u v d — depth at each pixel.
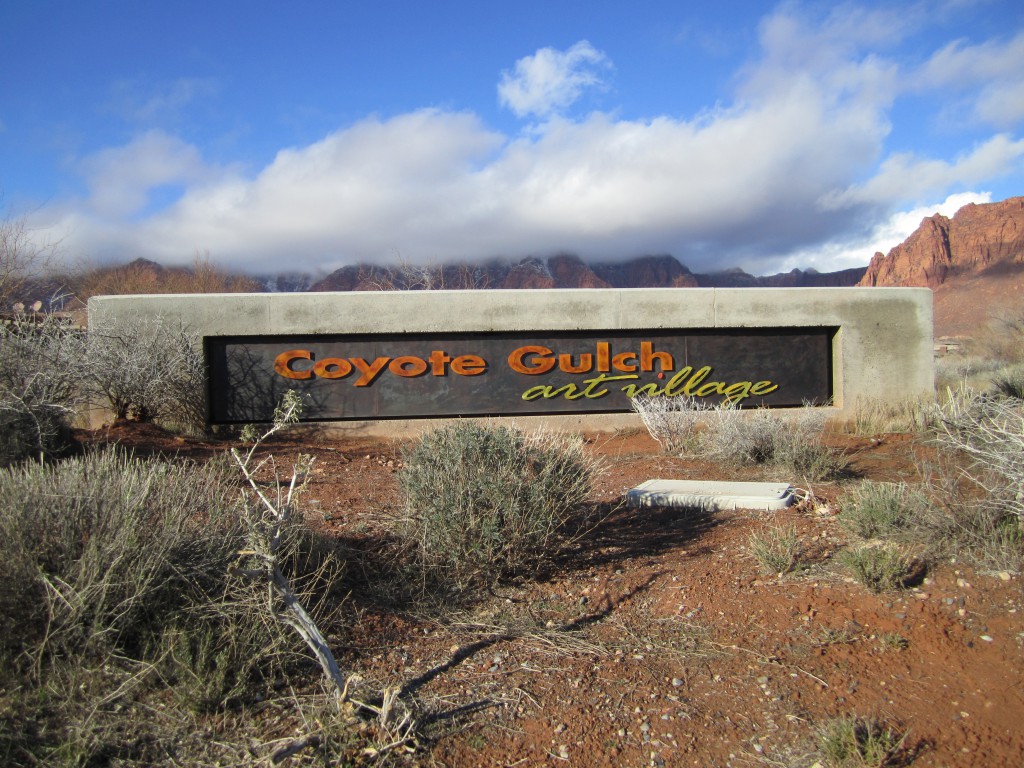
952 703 3.87
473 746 3.66
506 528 5.62
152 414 11.89
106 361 11.21
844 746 3.49
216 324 12.52
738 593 5.42
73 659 3.86
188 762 3.41
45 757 3.29
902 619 4.73
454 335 13.25
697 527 7.05
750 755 3.58
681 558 6.23
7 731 3.36
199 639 4.07
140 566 4.14
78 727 3.45
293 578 4.90
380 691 4.11
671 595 5.50
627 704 4.05
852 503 6.73
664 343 13.79
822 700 4.01
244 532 4.77
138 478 4.99
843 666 4.33
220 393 12.73
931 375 14.27
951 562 5.42
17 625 3.88
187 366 12.05
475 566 5.60
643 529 7.09
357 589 5.43
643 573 5.95
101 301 12.31
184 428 12.05
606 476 9.30
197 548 4.55
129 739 3.51
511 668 4.47
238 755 3.47
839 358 14.01
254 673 4.12
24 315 10.28
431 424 12.94
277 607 4.34
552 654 4.65
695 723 3.85
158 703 3.79
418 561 5.70
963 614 4.70
